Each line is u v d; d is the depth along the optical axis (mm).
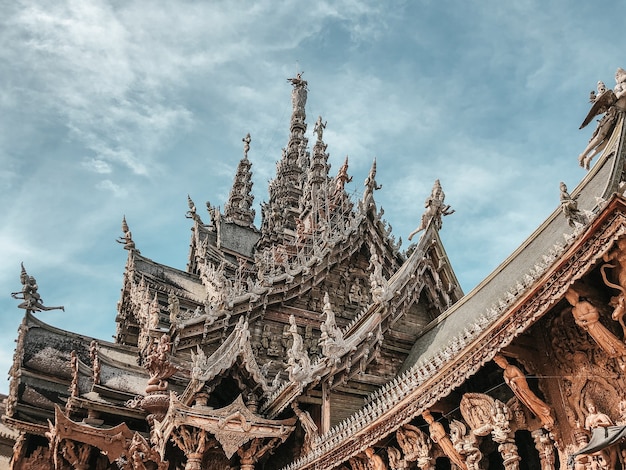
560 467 12805
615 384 11961
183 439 19609
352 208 36250
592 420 11891
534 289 12039
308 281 28047
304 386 20109
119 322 34562
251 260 40594
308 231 34938
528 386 13039
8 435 29625
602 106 14828
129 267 33594
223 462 20516
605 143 15359
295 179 50375
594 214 11109
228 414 20031
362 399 21125
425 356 20422
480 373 15430
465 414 14305
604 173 15031
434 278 24203
